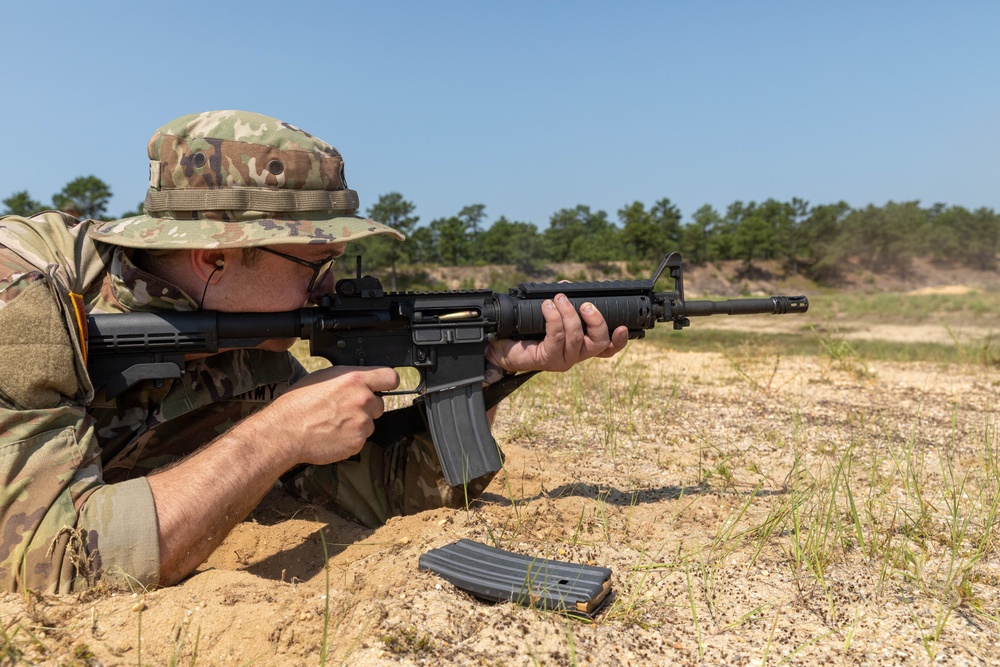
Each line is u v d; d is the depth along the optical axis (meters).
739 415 5.20
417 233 79.62
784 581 2.37
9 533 1.92
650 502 3.21
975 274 85.38
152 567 1.98
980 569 2.50
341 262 58.19
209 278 2.35
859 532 2.59
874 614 2.16
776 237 91.00
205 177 2.28
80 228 2.45
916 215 87.56
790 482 3.51
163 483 2.05
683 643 2.00
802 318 27.47
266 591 2.07
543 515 2.96
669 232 99.81
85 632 1.80
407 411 2.93
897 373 7.69
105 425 2.44
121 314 2.27
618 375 6.94
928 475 3.66
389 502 2.97
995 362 8.49
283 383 2.89
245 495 2.13
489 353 2.81
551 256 95.12
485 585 2.16
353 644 1.85
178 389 2.53
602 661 1.88
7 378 1.92
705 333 19.02
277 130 2.33
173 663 1.73
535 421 4.83
